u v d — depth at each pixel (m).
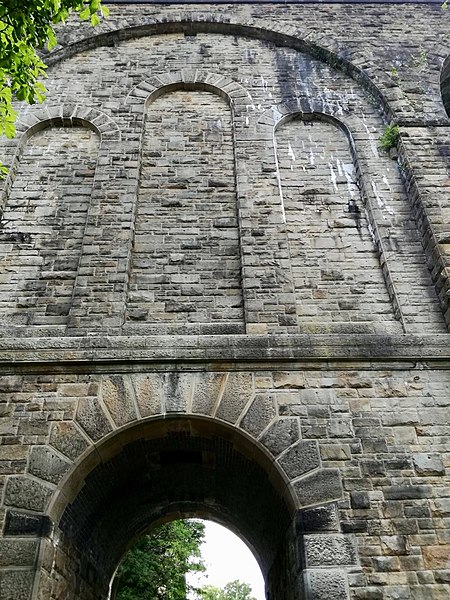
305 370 7.12
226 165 9.44
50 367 7.04
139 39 11.27
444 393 7.00
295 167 9.48
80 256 8.24
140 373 7.05
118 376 7.02
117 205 8.69
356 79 10.64
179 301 7.99
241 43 11.23
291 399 6.90
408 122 9.64
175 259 8.38
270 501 7.57
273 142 9.60
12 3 6.73
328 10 11.74
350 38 11.25
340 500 6.25
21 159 9.45
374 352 7.22
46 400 6.82
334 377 7.08
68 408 6.78
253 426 6.71
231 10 11.63
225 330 7.58
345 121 9.97
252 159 9.32
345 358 7.17
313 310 7.95
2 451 6.45
